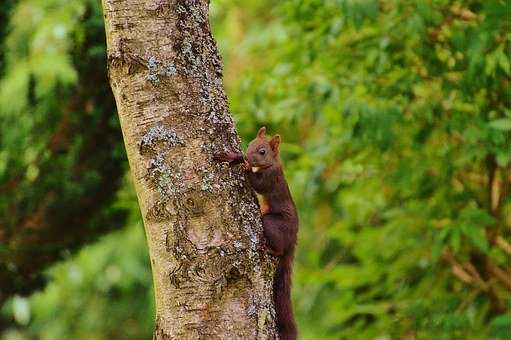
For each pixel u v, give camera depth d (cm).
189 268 580
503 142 1002
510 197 1097
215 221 586
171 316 584
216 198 588
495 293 1164
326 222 1628
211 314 579
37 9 1214
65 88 1135
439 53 1101
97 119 1115
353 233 1226
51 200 1109
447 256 1177
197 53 609
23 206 1112
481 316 1138
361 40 1076
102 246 1823
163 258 587
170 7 604
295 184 1240
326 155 1198
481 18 1048
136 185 602
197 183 588
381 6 1094
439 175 1113
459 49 984
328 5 1045
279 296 696
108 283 1859
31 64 1190
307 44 1119
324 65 1130
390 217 1165
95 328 2036
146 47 598
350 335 1223
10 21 1191
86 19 1123
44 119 1147
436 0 1035
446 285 1198
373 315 1345
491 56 1004
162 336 588
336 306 1238
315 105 1124
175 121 594
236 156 602
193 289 579
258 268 592
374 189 1228
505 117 1066
